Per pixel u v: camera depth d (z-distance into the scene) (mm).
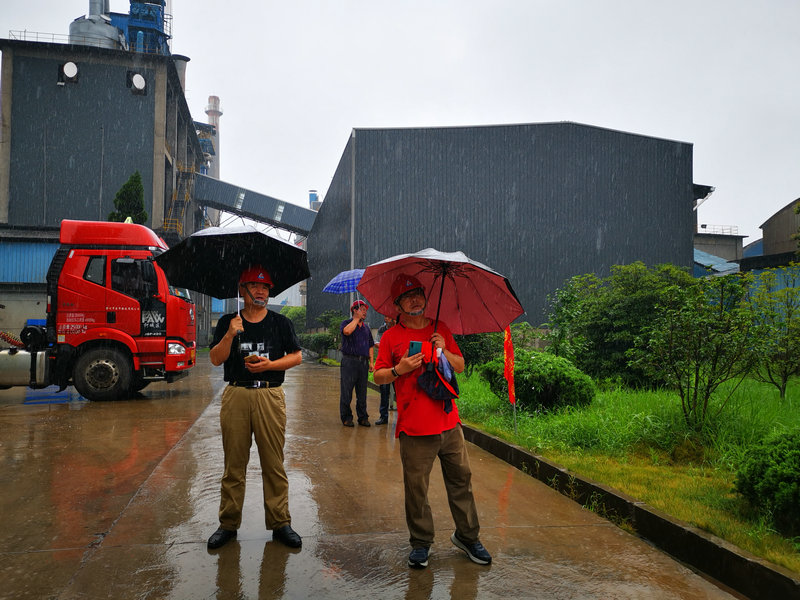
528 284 29281
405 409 3207
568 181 30078
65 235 10055
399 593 2809
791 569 2924
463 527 3223
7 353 9773
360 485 4777
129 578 2926
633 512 3967
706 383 6059
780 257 29188
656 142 31031
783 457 3627
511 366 6469
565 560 3273
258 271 3475
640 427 5883
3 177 32438
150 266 10094
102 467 5254
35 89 33250
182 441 6441
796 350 7031
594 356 10242
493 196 29578
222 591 2789
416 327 3396
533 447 5773
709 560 3275
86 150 33531
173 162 37188
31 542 3418
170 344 10195
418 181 29328
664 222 30781
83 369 9969
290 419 8266
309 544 3447
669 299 6238
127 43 40844
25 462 5430
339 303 32031
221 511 3420
